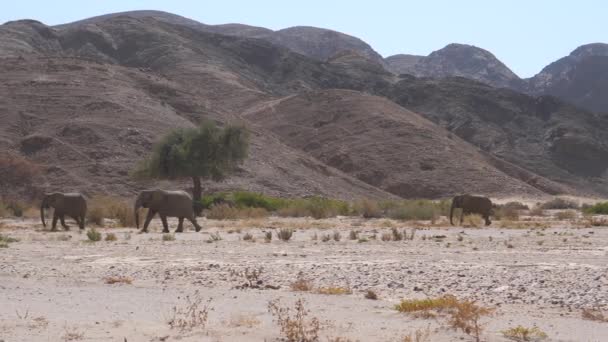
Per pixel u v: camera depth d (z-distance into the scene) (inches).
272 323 454.3
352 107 4778.5
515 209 2431.1
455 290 594.2
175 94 3841.0
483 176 3961.6
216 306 517.0
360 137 4409.5
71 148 2854.3
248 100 5536.4
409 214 1879.9
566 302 540.7
